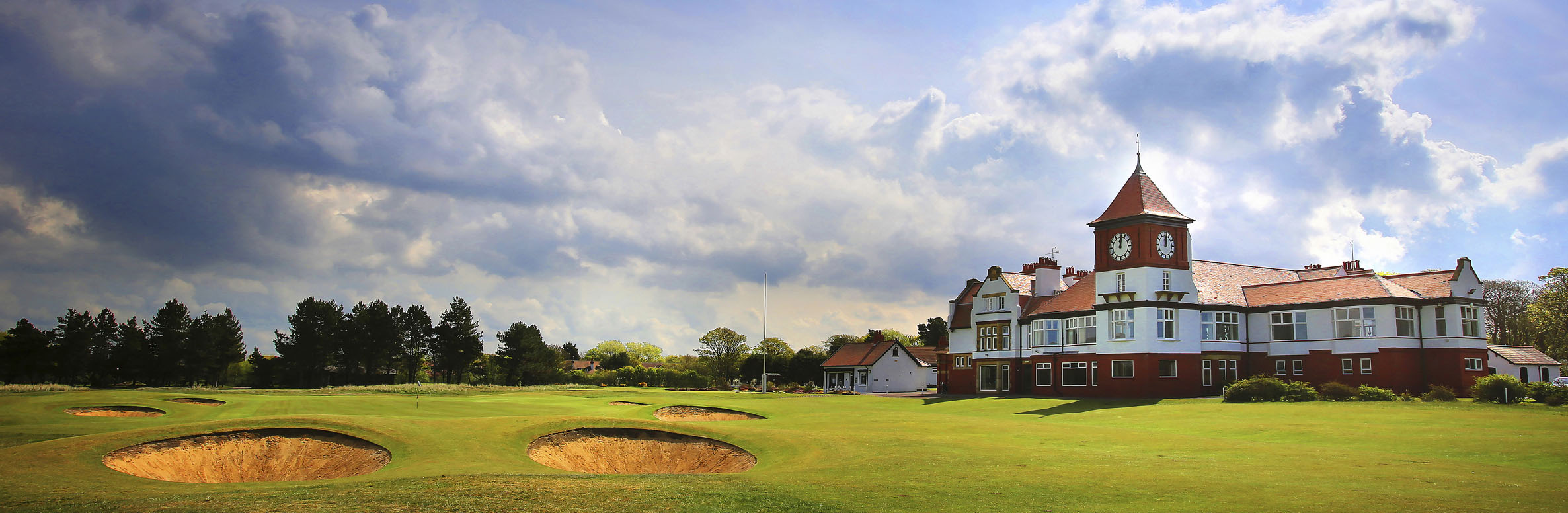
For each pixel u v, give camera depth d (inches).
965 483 895.7
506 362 4512.8
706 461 1285.7
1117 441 1293.1
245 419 1282.0
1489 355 2815.0
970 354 3102.9
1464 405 1736.0
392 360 4475.9
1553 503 754.2
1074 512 747.4
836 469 1018.1
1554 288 2960.1
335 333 4384.8
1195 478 908.0
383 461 1138.0
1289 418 1585.9
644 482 887.7
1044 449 1197.7
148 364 4065.0
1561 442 1142.3
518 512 745.6
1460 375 2156.7
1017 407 2229.3
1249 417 1630.2
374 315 4409.5
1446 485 850.8
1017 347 2849.4
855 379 3939.5
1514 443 1148.5
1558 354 3430.1
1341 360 2325.3
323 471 1143.0
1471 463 1033.5
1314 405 1825.8
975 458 1085.8
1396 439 1250.6
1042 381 2733.8
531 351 4530.0
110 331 4210.1
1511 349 2893.7
